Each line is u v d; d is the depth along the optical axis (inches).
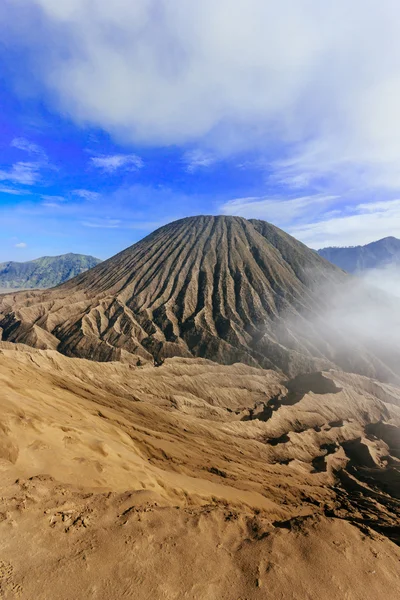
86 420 850.8
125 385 1704.0
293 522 463.5
